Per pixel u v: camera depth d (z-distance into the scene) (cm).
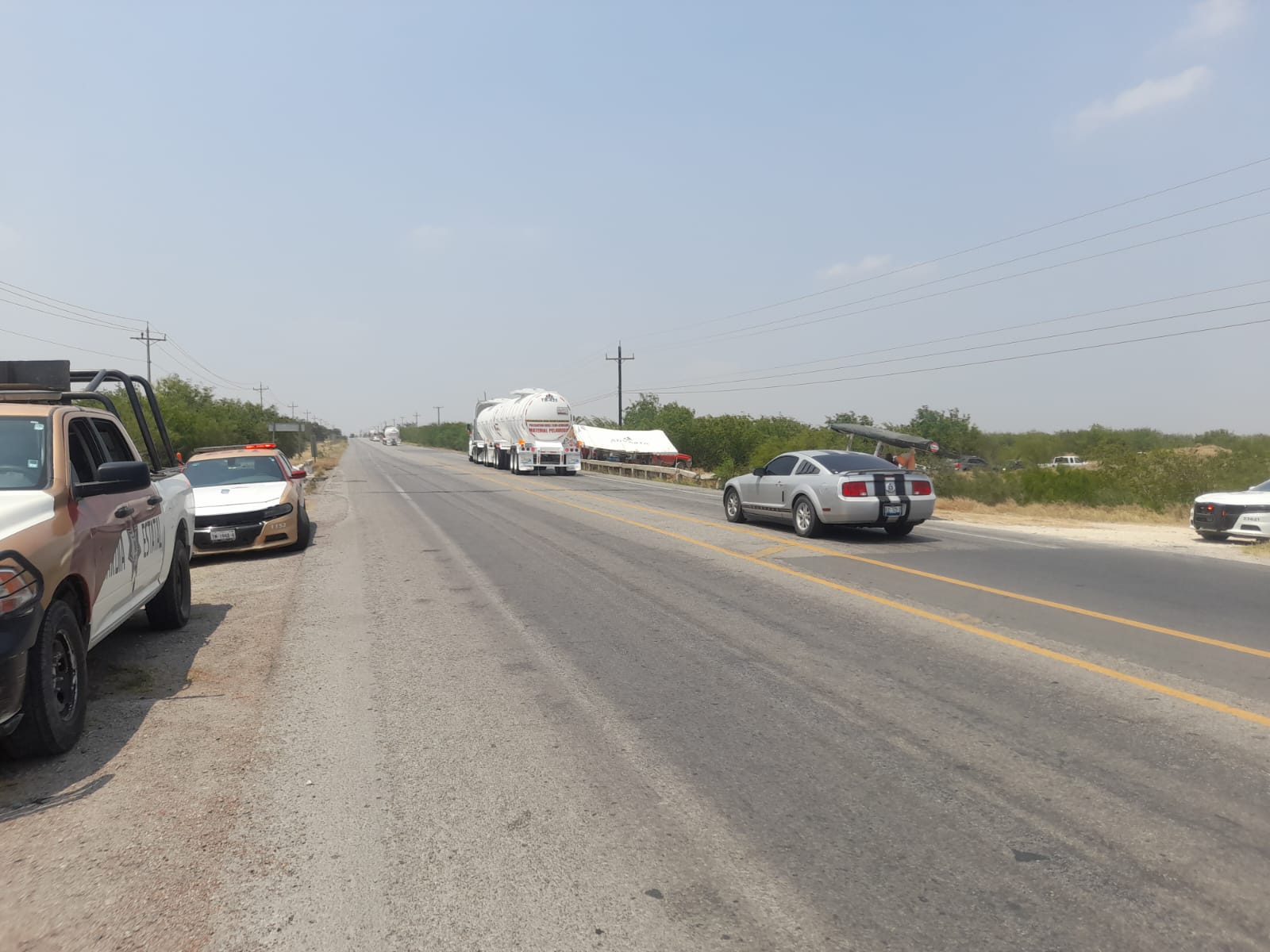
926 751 477
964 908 319
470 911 318
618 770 452
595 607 880
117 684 615
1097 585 1017
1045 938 300
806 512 1479
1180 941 297
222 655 702
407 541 1440
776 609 866
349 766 461
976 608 873
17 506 482
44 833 384
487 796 421
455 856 360
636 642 732
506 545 1376
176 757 475
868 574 1083
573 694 585
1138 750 477
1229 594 960
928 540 1477
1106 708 552
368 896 329
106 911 319
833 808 406
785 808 406
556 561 1198
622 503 2273
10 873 347
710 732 509
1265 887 332
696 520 1780
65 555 489
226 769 458
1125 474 2583
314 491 2842
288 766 460
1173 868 347
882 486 1415
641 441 4594
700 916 314
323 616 848
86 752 483
